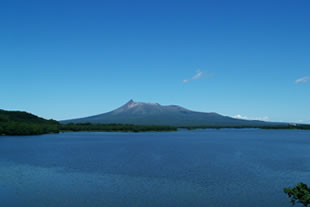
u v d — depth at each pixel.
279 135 188.38
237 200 26.58
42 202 25.56
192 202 25.95
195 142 109.19
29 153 65.19
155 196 27.58
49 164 47.06
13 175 37.22
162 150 74.31
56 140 114.75
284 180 35.12
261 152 70.44
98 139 124.44
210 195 28.06
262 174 38.94
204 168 43.47
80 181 33.66
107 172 39.56
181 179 35.03
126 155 61.69
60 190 29.52
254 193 28.92
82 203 25.39
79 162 49.62
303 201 14.09
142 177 36.09
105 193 28.44
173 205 25.08
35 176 36.56
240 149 78.56
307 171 41.72
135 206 24.72
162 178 35.53
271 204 25.53
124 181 33.69
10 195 27.73
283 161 52.75
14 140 113.25
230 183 33.00
